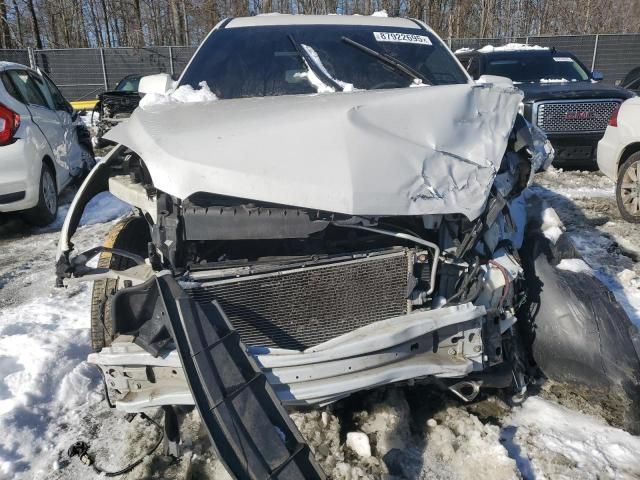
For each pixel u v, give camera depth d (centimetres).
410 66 356
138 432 279
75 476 251
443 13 2739
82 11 3128
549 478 236
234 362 207
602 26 2975
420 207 221
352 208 212
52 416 297
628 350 272
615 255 502
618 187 616
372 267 238
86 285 485
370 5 2709
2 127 584
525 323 297
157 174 225
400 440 260
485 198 230
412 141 241
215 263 230
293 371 216
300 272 232
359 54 360
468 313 233
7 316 417
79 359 343
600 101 790
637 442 256
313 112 249
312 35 375
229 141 232
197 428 274
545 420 272
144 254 324
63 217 710
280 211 222
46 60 2045
